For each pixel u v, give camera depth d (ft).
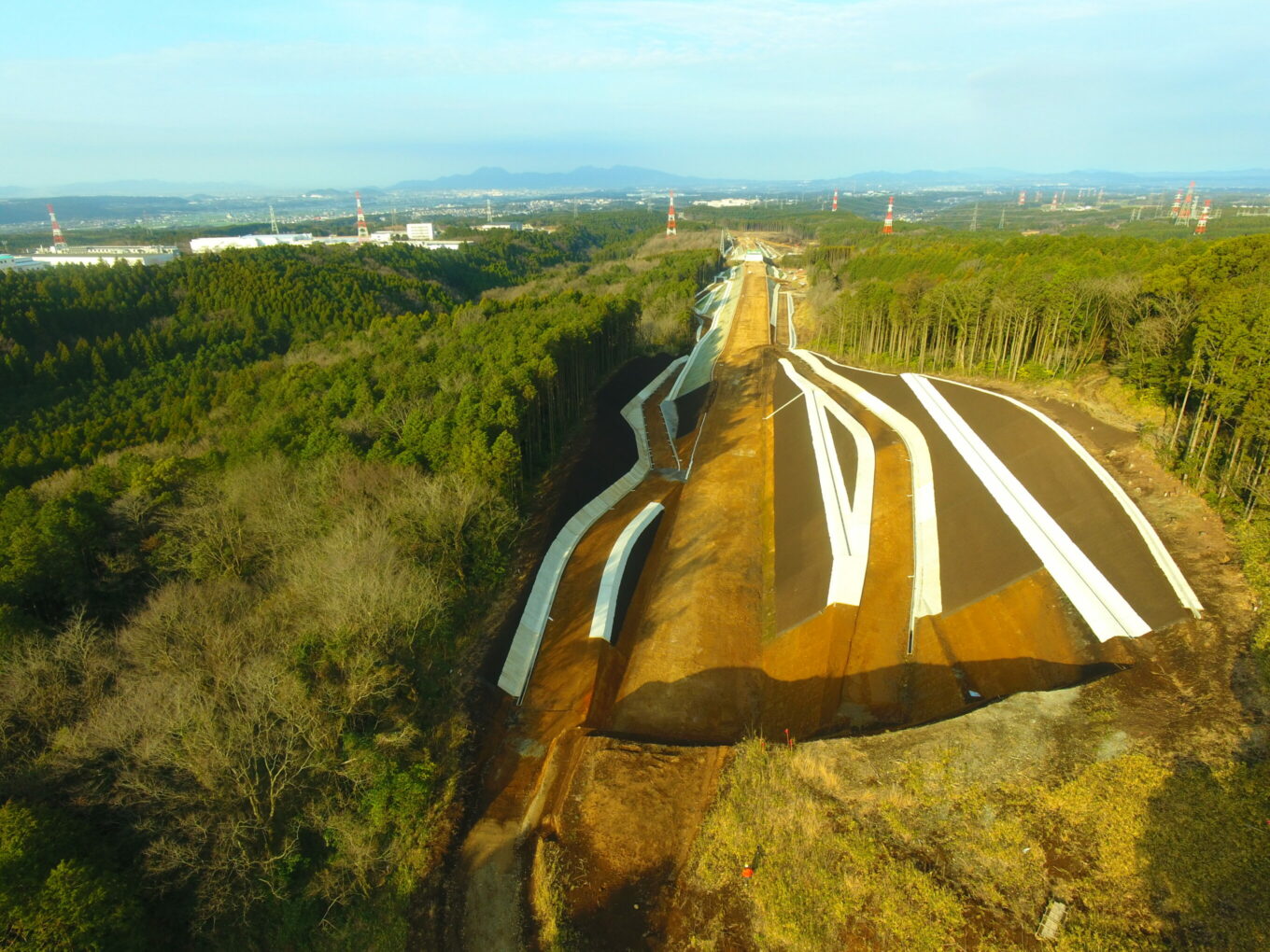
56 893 89.56
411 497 182.70
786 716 149.28
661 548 222.07
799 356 415.85
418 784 122.62
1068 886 91.04
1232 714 108.88
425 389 265.13
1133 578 147.64
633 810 117.60
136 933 93.30
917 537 193.88
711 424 323.37
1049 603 149.59
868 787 109.81
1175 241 378.73
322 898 108.27
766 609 188.14
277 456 208.13
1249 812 93.09
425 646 152.35
